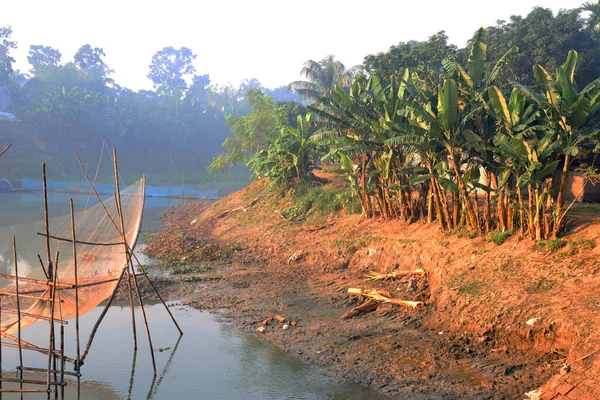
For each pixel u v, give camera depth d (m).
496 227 19.09
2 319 12.98
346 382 12.88
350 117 22.72
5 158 88.81
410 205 23.52
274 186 36.94
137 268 25.94
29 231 34.72
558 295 14.05
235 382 13.21
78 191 77.31
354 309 17.75
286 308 19.00
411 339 15.08
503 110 16.83
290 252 26.42
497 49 34.53
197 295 21.12
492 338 14.09
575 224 16.91
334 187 33.38
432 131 18.31
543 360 12.58
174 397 12.52
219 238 34.12
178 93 130.88
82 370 14.26
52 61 138.38
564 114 15.62
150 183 96.56
